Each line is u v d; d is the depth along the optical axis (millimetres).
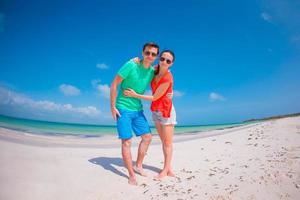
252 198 1859
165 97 2307
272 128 3785
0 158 2559
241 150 3045
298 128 3609
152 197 1949
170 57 2234
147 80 2334
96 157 2977
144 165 2711
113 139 4957
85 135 5801
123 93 2340
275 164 2430
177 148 3453
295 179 2088
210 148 3293
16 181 2049
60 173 2326
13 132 4770
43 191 1948
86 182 2178
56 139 4492
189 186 2119
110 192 2018
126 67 2238
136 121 2395
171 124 2379
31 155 2816
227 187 2045
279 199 1832
